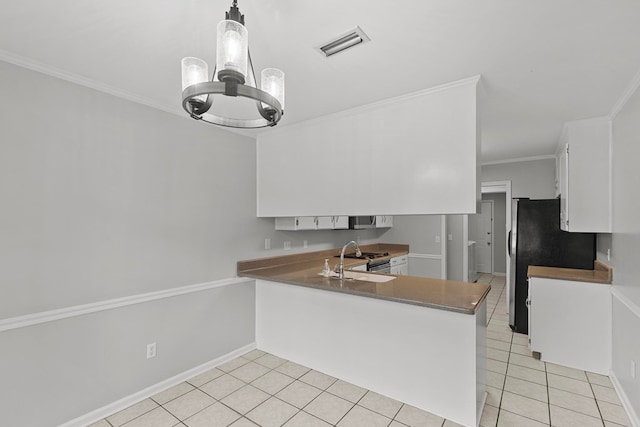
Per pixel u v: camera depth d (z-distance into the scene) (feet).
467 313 6.61
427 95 7.66
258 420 7.22
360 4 4.56
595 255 11.31
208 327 9.75
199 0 4.49
